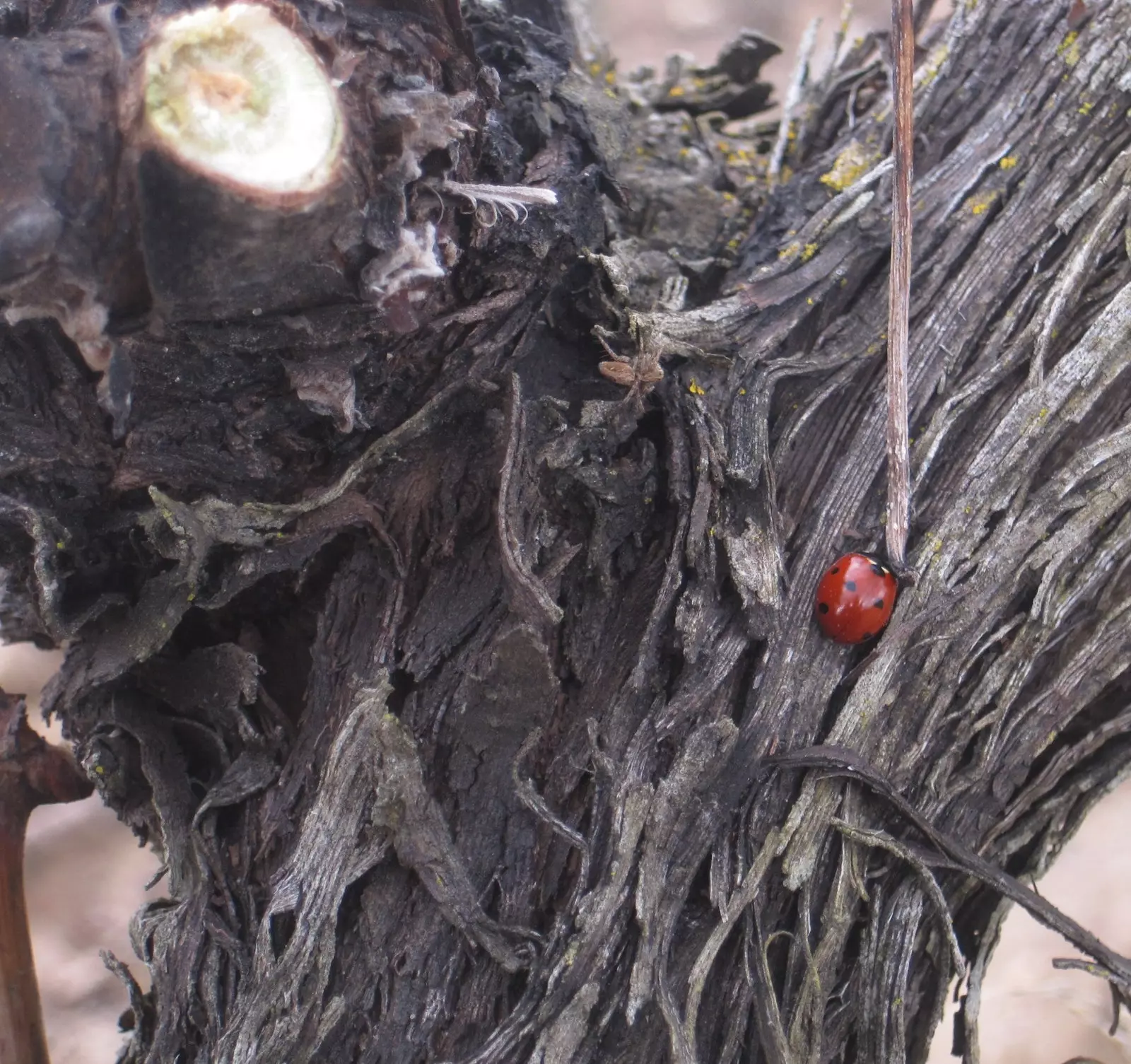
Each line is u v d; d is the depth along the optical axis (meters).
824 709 0.10
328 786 0.10
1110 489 0.10
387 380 0.10
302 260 0.09
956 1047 0.10
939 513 0.10
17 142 0.08
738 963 0.10
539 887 0.10
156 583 0.10
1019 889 0.10
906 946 0.10
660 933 0.10
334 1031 0.10
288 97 0.08
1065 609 0.10
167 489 0.10
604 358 0.10
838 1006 0.10
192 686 0.10
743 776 0.10
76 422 0.10
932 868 0.10
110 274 0.09
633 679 0.10
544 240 0.10
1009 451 0.10
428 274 0.09
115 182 0.08
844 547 0.10
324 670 0.10
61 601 0.10
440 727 0.10
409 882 0.10
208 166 0.08
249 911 0.10
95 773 0.10
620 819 0.10
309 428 0.10
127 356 0.09
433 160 0.09
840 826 0.10
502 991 0.10
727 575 0.10
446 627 0.10
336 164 0.08
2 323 0.09
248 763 0.10
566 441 0.10
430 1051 0.10
